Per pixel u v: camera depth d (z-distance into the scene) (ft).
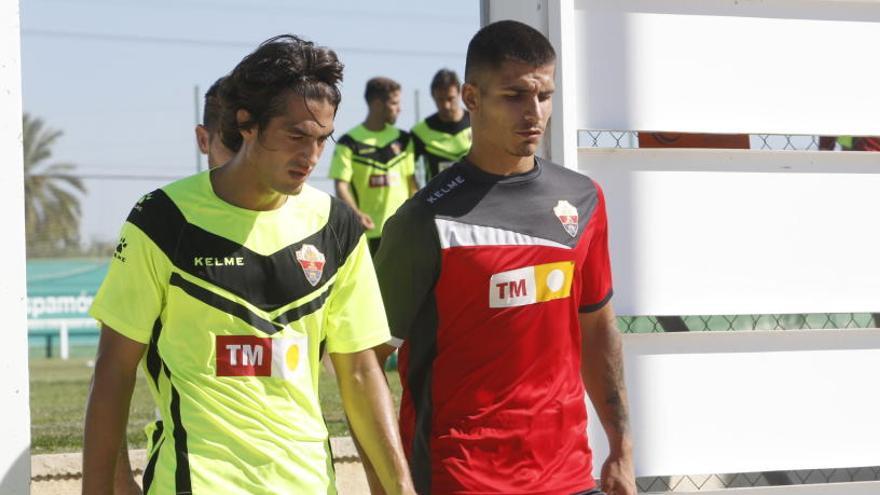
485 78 15.90
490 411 15.79
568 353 16.44
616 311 20.16
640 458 20.29
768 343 21.09
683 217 20.68
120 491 15.07
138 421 36.42
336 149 50.98
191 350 13.75
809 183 21.45
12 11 15.60
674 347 20.59
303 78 13.25
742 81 21.09
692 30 20.83
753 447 20.86
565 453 16.10
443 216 15.88
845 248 21.61
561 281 16.20
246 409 13.70
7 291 15.46
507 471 15.75
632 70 20.48
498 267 15.83
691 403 20.59
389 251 16.11
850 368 21.52
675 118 20.67
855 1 21.79
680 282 20.59
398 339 15.98
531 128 15.88
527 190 16.35
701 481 20.85
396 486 14.90
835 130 21.65
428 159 51.72
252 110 13.32
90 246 119.44
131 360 13.92
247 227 13.99
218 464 13.55
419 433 16.15
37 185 121.60
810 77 21.50
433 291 15.93
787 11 21.40
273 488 13.64
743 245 20.99
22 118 15.60
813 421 21.24
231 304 13.79
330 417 36.37
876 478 21.66
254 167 13.74
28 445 15.49
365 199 50.78
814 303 21.31
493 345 15.83
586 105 20.17
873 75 21.90
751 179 21.11
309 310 14.23
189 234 13.80
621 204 20.36
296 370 14.08
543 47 15.93
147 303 13.80
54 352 102.01
